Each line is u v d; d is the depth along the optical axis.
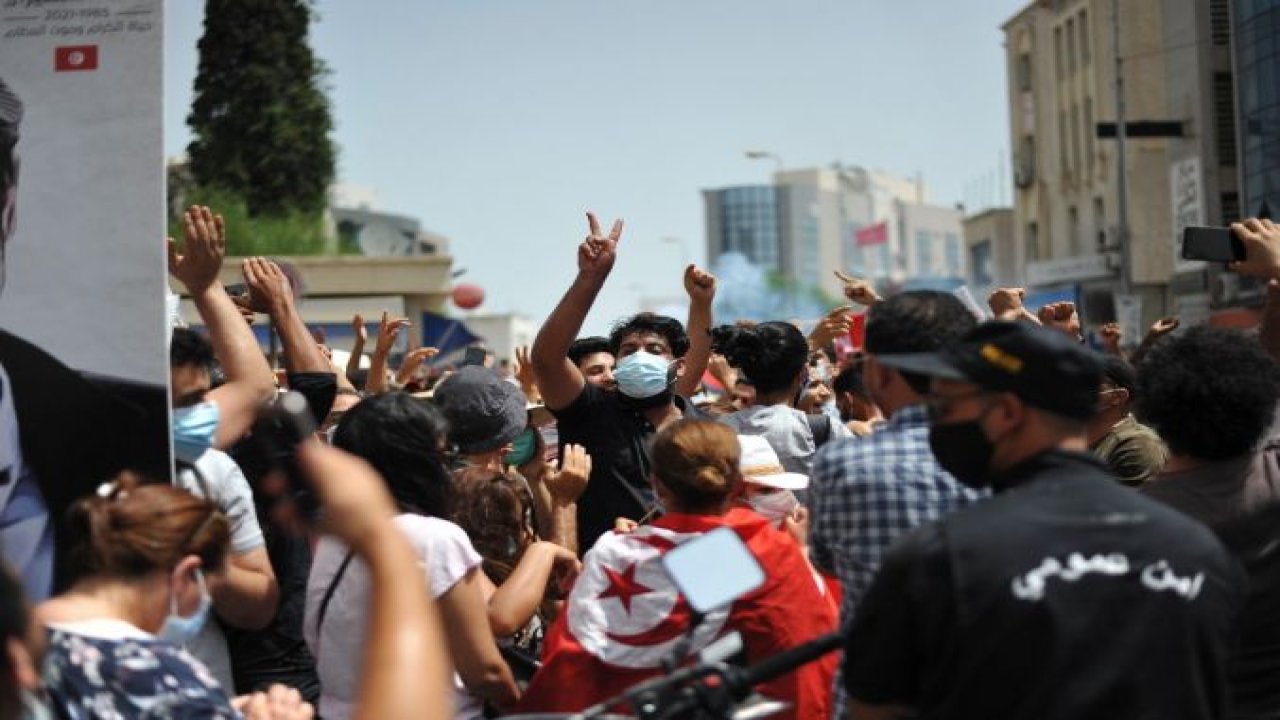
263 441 3.45
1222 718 3.36
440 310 33.34
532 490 6.84
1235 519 4.39
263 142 38.34
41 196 4.43
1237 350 4.46
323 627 4.74
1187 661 3.25
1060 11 60.22
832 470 4.28
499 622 5.12
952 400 3.49
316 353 5.78
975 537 3.26
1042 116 62.75
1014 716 3.19
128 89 4.43
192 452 4.78
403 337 31.33
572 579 5.50
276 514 3.41
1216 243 5.52
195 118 38.78
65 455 4.36
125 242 4.41
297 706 3.84
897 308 4.24
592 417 6.50
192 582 3.57
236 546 4.82
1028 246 65.25
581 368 8.34
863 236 115.88
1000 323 3.50
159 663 3.38
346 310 32.16
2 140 4.43
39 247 4.42
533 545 5.38
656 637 4.82
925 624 3.26
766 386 6.91
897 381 4.28
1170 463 4.59
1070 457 3.41
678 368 7.40
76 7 4.44
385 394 4.95
